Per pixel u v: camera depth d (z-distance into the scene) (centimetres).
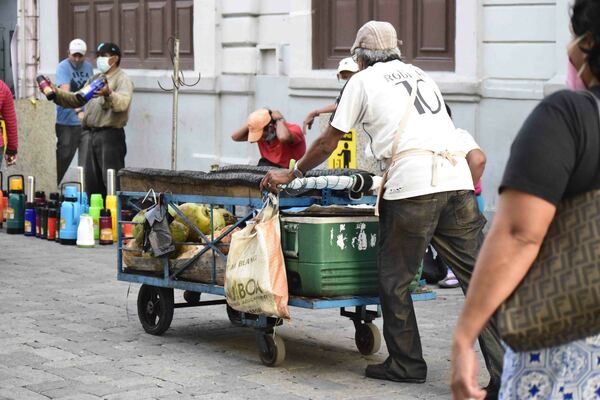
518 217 285
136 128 1584
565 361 290
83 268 1094
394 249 632
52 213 1305
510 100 1127
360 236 659
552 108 287
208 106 1473
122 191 780
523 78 1118
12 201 1377
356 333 725
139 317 794
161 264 754
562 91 290
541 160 283
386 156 627
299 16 1339
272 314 648
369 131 637
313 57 1340
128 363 695
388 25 647
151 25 1570
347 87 634
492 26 1140
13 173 1592
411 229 621
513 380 297
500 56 1136
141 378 657
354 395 620
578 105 286
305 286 654
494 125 1142
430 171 616
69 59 1504
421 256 629
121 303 905
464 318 291
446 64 1198
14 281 1012
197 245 736
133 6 1598
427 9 1212
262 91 1405
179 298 918
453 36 1190
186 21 1512
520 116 1120
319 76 1314
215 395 618
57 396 614
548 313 284
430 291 696
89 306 890
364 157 962
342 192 688
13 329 797
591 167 286
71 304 898
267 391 628
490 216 1140
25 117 1562
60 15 1741
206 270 723
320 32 1332
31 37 1822
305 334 787
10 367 682
